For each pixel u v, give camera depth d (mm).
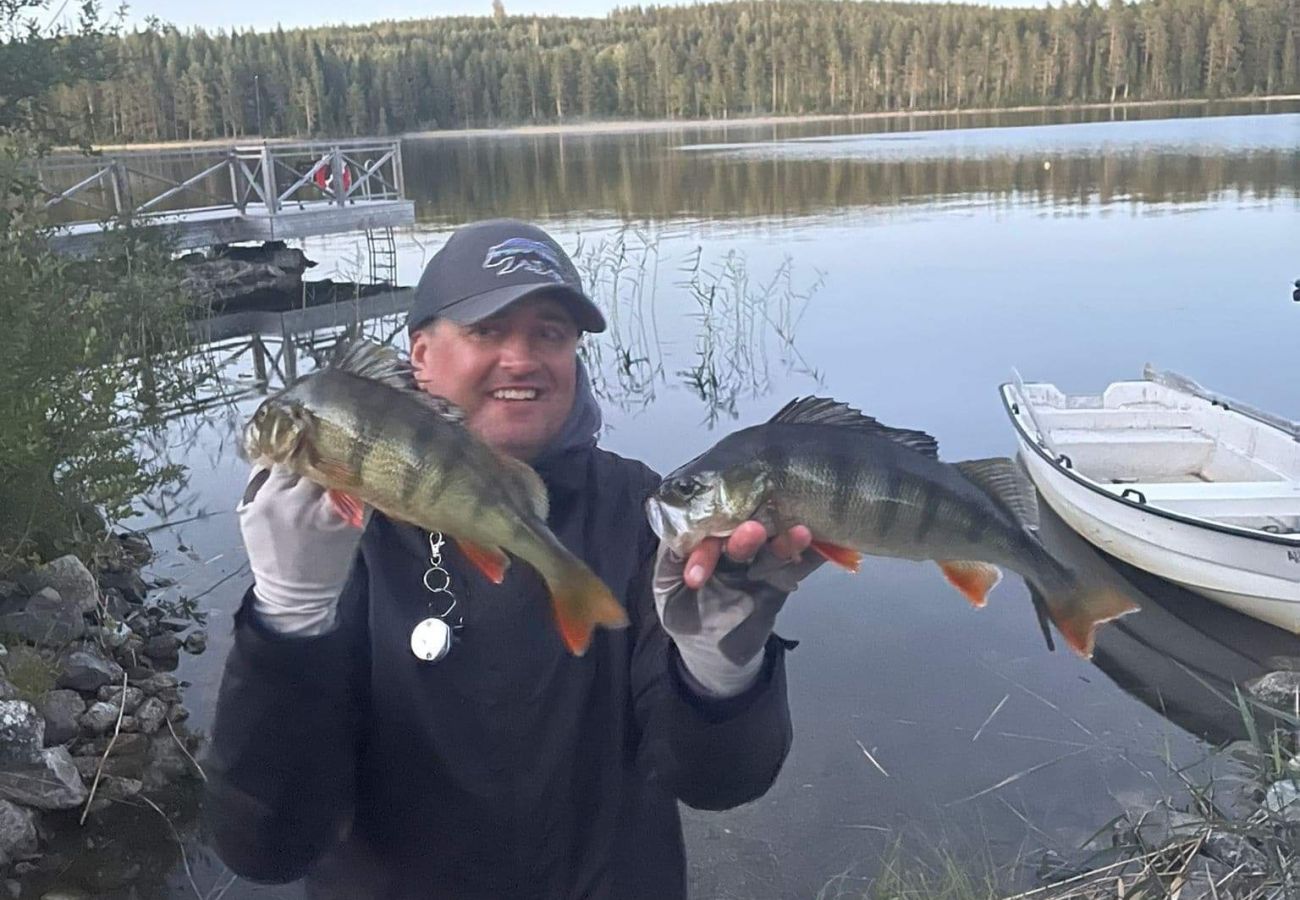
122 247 15094
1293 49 89188
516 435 2654
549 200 36469
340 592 2340
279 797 2377
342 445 2191
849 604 8250
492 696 2535
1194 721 6770
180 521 10516
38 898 5363
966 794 6023
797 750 6461
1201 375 14914
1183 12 91750
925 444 2650
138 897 5402
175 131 75938
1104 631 7824
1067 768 6258
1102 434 10383
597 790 2680
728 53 100000
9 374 7172
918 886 5188
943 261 23500
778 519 2355
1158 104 92500
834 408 2586
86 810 5910
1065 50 94438
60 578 7473
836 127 83562
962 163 45750
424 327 2750
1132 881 4676
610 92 99312
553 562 2344
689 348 16594
